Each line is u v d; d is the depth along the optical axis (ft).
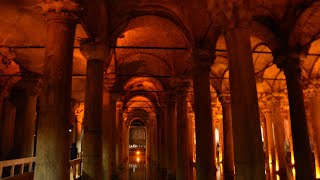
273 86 62.08
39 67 50.98
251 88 21.54
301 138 34.99
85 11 22.90
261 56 53.26
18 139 52.49
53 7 20.59
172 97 62.28
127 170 82.74
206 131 34.50
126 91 77.30
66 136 20.24
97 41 33.94
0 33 37.27
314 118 51.75
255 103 21.40
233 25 22.20
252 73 21.89
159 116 86.58
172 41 48.03
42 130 19.80
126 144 103.24
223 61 53.88
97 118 32.99
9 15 33.81
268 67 54.95
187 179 48.88
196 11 35.70
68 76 20.75
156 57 55.31
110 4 35.76
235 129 21.43
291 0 34.99
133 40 49.34
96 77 33.76
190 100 77.00
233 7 22.07
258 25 37.22
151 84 78.13
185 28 38.01
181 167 48.93
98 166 32.09
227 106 59.57
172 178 59.00
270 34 37.68
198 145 34.55
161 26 42.73
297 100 35.94
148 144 129.18
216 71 58.75
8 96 55.52
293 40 36.52
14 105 62.34
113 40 37.37
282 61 37.19
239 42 22.06
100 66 34.24
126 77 61.82
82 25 30.17
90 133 32.45
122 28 38.22
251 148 20.59
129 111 117.08
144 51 53.88
